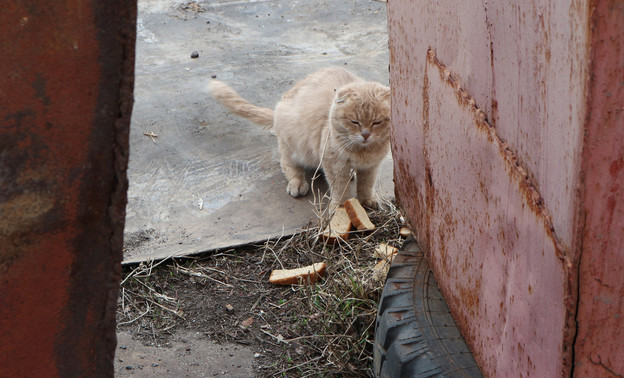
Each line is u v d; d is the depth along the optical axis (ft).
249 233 15.06
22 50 4.26
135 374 11.35
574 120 4.96
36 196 4.66
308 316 12.60
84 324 5.25
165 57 23.99
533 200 5.97
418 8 8.79
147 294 13.25
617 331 5.70
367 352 11.57
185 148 18.45
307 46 24.94
